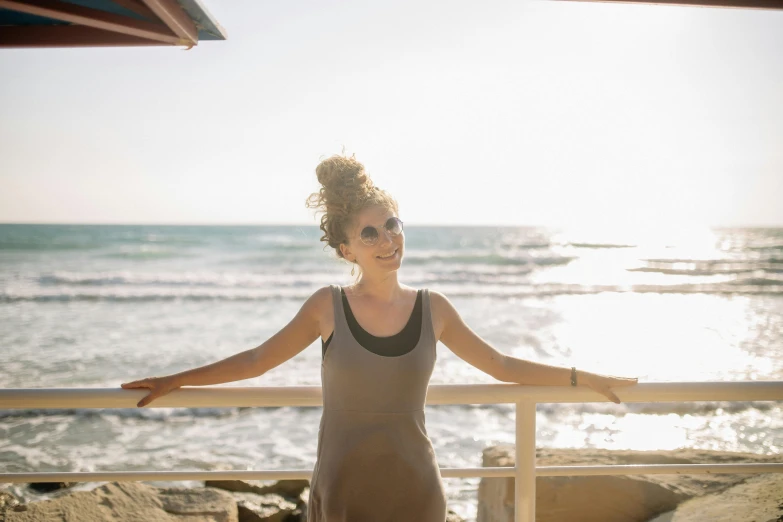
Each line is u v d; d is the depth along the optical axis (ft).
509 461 13.56
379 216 6.08
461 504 17.95
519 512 6.57
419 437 5.98
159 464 22.98
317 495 5.99
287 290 85.92
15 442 25.23
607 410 30.55
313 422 27.94
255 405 6.24
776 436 26.94
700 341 53.06
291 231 185.26
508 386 6.48
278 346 6.14
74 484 19.84
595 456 13.25
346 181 6.19
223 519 11.73
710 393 6.55
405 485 5.82
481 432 26.68
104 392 6.08
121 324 59.41
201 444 25.13
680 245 185.06
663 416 29.66
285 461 23.40
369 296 6.15
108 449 24.50
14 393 6.03
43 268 110.01
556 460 13.17
